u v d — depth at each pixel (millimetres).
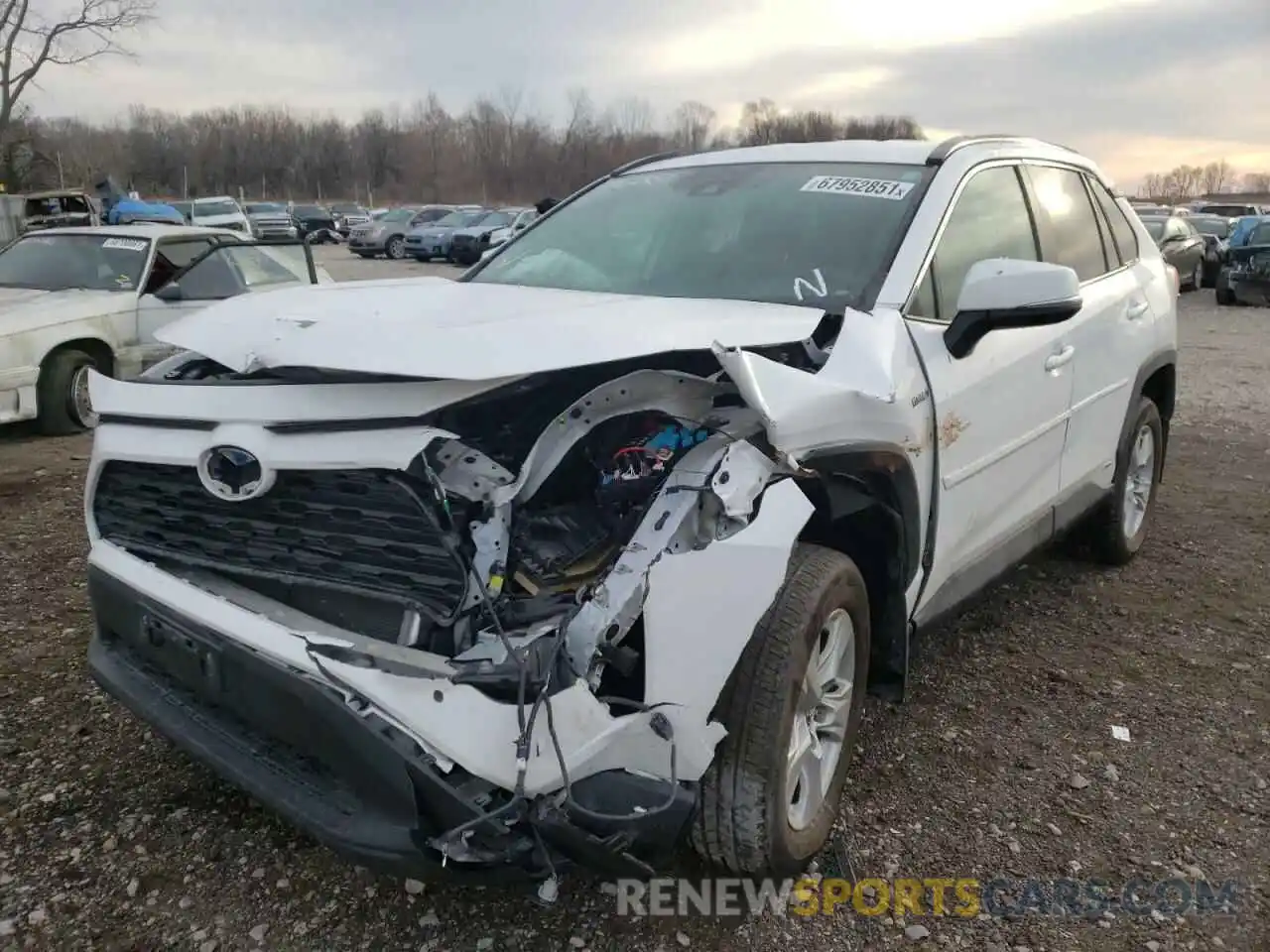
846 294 3182
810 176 3754
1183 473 7270
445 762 2115
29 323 7773
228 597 2510
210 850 2846
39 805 3027
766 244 3471
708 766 2420
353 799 2295
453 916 2619
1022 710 3758
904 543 2979
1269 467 7449
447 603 2289
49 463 7117
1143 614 4676
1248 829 3082
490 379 2244
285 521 2459
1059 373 3887
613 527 2438
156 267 8828
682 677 2219
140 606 2670
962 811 3127
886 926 2637
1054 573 5164
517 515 2373
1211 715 3760
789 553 2352
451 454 2348
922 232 3330
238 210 37031
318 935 2545
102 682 2805
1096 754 3471
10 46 36438
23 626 4262
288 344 2393
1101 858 2928
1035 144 4344
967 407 3238
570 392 2564
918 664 4109
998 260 3115
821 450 2543
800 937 2588
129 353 8375
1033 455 3812
